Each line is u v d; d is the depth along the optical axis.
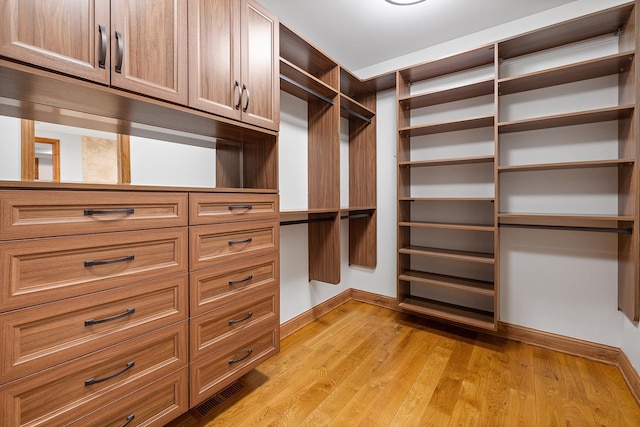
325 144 2.29
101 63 0.92
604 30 1.77
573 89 1.93
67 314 0.88
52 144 1.11
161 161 1.42
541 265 2.06
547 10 1.96
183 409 1.18
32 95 0.98
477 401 1.48
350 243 2.97
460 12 1.97
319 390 1.58
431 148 2.51
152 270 1.07
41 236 0.82
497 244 1.98
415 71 2.35
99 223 0.93
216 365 1.30
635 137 1.55
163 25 1.08
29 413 0.81
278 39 1.58
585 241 1.92
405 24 2.12
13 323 0.78
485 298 2.32
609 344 1.84
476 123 2.14
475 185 2.31
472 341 2.12
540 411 1.40
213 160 1.63
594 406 1.44
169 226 1.12
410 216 2.62
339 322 2.46
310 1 1.85
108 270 0.96
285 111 2.20
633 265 1.56
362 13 1.98
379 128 2.80
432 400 1.49
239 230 1.39
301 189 2.35
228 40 1.31
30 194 0.80
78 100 1.03
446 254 2.22
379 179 2.81
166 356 1.12
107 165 1.24
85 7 0.89
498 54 1.98
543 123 1.90
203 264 1.24
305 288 2.41
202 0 1.21
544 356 1.92
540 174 2.05
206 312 1.25
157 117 1.25
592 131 1.88
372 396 1.53
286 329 2.21
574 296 1.95
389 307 2.77
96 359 0.94
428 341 2.12
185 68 1.15
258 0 1.83
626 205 1.67
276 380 1.66
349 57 2.62
